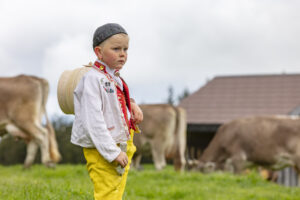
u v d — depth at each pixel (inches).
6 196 189.3
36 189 194.1
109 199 109.5
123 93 119.3
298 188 369.1
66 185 215.8
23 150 822.5
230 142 534.9
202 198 280.1
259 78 828.6
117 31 111.3
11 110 430.6
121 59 112.9
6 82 435.2
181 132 502.9
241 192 318.7
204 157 558.6
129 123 119.2
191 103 770.2
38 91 439.8
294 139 496.1
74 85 121.6
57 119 807.1
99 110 106.3
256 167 535.5
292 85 783.7
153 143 492.7
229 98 772.0
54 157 446.0
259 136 514.9
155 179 380.2
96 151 108.8
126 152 118.4
